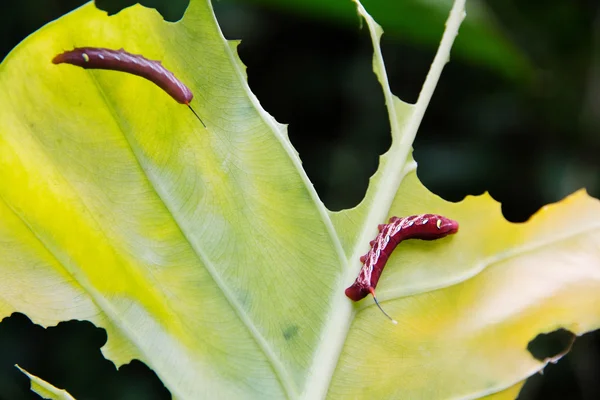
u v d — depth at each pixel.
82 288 0.66
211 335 0.67
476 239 0.70
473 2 0.80
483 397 0.68
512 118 1.17
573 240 0.70
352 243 0.69
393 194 0.69
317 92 1.20
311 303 0.68
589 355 1.09
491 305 0.69
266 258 0.68
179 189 0.67
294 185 0.68
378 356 0.68
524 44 1.11
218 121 0.68
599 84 1.10
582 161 1.14
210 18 0.67
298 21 1.16
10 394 0.98
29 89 0.66
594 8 1.08
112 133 0.67
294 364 0.68
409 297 0.69
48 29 0.65
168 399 0.99
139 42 0.67
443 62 0.70
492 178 1.16
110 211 0.67
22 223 0.66
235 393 0.67
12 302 0.65
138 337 0.66
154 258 0.67
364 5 0.77
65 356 1.00
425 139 1.19
